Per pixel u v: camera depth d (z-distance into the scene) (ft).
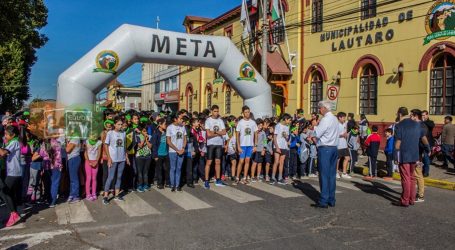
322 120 25.23
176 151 29.91
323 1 59.57
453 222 21.84
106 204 25.91
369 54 52.26
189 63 40.14
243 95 43.42
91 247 18.02
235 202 26.58
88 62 33.99
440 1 43.50
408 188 25.54
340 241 18.62
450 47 42.57
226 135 35.01
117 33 35.58
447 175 36.17
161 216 23.04
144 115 33.01
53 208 24.98
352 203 26.45
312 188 31.73
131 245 18.24
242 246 17.99
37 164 26.03
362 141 50.14
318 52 61.16
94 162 26.96
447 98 43.62
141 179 30.14
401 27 48.03
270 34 71.46
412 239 18.92
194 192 29.89
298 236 19.36
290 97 67.21
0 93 97.09
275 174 34.32
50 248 17.90
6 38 61.26
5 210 24.43
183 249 17.67
